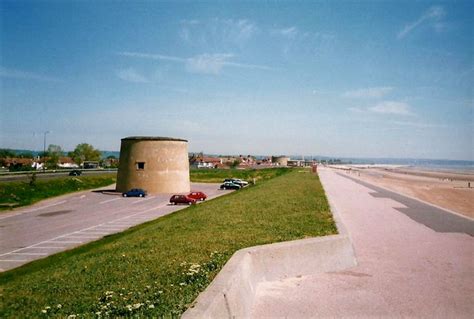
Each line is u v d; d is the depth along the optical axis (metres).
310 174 66.12
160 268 8.41
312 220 14.44
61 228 23.89
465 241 12.68
